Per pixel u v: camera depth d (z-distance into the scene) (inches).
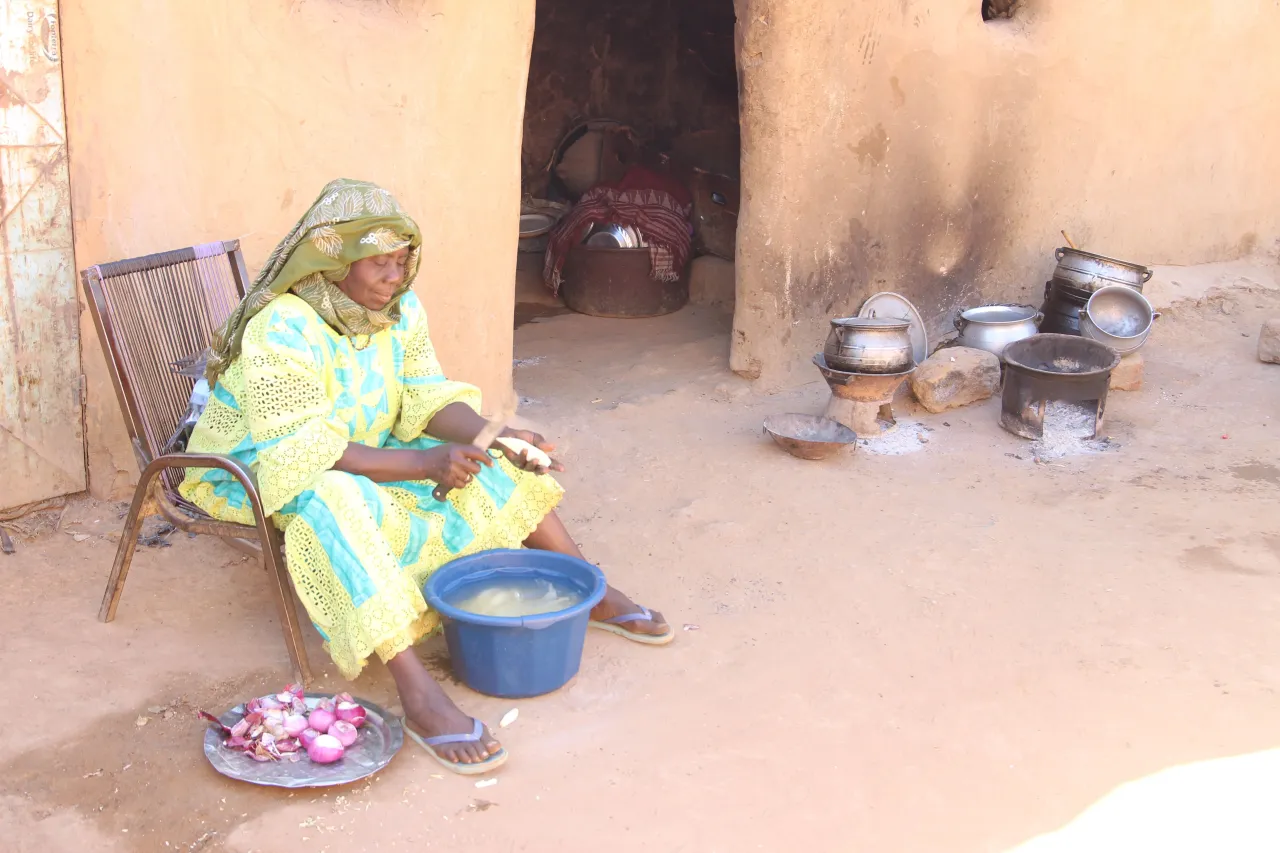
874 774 113.0
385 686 125.3
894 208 233.8
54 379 153.9
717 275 293.0
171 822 102.3
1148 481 189.3
